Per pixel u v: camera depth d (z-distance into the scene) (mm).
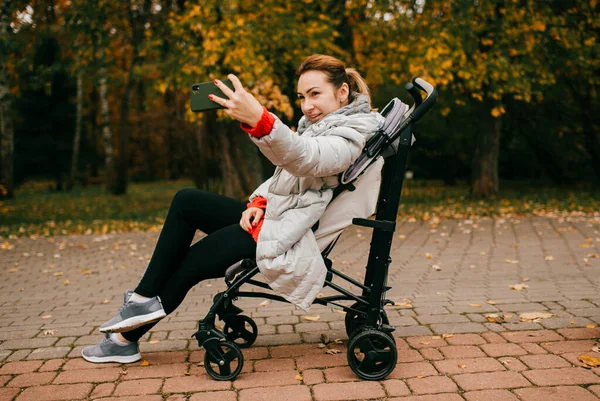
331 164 2289
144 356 2990
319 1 12227
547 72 12320
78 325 3717
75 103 25172
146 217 12070
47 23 14508
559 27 12062
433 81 10469
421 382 2508
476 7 11367
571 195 13789
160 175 36375
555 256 5883
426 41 10844
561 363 2676
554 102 15578
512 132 17156
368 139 2486
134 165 35625
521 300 3979
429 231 8172
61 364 2879
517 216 9578
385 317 2871
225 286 5008
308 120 2697
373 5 11562
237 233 2631
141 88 27625
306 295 2473
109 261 6684
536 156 18500
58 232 9836
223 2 9945
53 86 23938
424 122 16750
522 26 11562
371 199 2619
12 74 15266
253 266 2613
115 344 2859
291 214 2471
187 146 21781
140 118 28938
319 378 2594
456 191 17344
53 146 24688
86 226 10609
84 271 6016
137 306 2668
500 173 22891
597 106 15367
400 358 2830
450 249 6598
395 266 5664
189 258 2664
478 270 5305
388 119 2537
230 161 12648
